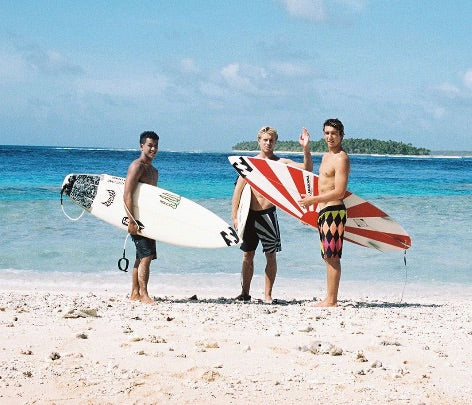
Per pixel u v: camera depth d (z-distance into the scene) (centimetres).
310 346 505
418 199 2223
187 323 596
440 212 1800
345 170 720
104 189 812
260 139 810
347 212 788
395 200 2172
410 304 780
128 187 759
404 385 426
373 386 421
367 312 691
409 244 810
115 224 793
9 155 5397
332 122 728
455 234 1401
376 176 4144
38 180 2483
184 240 763
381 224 798
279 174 782
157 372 433
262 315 652
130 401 379
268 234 774
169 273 980
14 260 1021
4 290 814
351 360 481
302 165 806
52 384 403
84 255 1077
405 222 1580
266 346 514
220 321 611
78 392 391
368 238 823
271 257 783
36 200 1762
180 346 504
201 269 1016
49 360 453
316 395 400
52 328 557
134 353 479
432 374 454
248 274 784
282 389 409
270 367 455
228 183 2694
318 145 16662
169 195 776
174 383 412
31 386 398
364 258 1136
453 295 875
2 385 398
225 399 387
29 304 683
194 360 466
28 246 1134
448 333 589
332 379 433
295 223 1498
